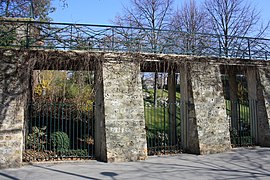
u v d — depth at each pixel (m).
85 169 8.97
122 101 10.66
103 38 11.29
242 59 13.14
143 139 10.66
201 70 12.19
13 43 10.73
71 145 12.47
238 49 13.39
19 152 9.45
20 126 9.60
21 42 10.59
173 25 25.28
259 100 13.52
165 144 12.09
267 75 13.69
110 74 10.77
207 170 8.71
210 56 12.49
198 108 11.74
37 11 18.44
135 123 10.66
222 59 12.70
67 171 8.69
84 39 11.06
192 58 12.09
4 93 9.62
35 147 11.74
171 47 12.45
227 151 12.00
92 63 11.15
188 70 12.09
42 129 12.11
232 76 15.84
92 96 13.52
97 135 11.09
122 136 10.38
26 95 10.38
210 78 12.28
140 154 10.48
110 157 10.09
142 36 11.91
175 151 12.07
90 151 11.84
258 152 11.88
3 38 10.45
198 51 12.71
